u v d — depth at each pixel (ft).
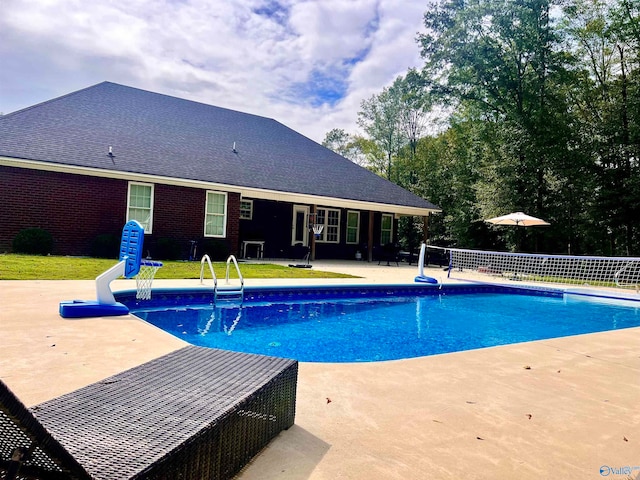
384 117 130.72
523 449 7.59
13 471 3.84
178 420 5.53
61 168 39.11
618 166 61.31
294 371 8.40
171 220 45.55
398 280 37.83
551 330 24.11
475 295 38.47
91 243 41.14
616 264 47.88
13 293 20.83
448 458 7.14
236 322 22.16
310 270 42.63
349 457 7.06
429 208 63.82
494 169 67.72
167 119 56.03
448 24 75.15
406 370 12.10
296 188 52.65
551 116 64.23
